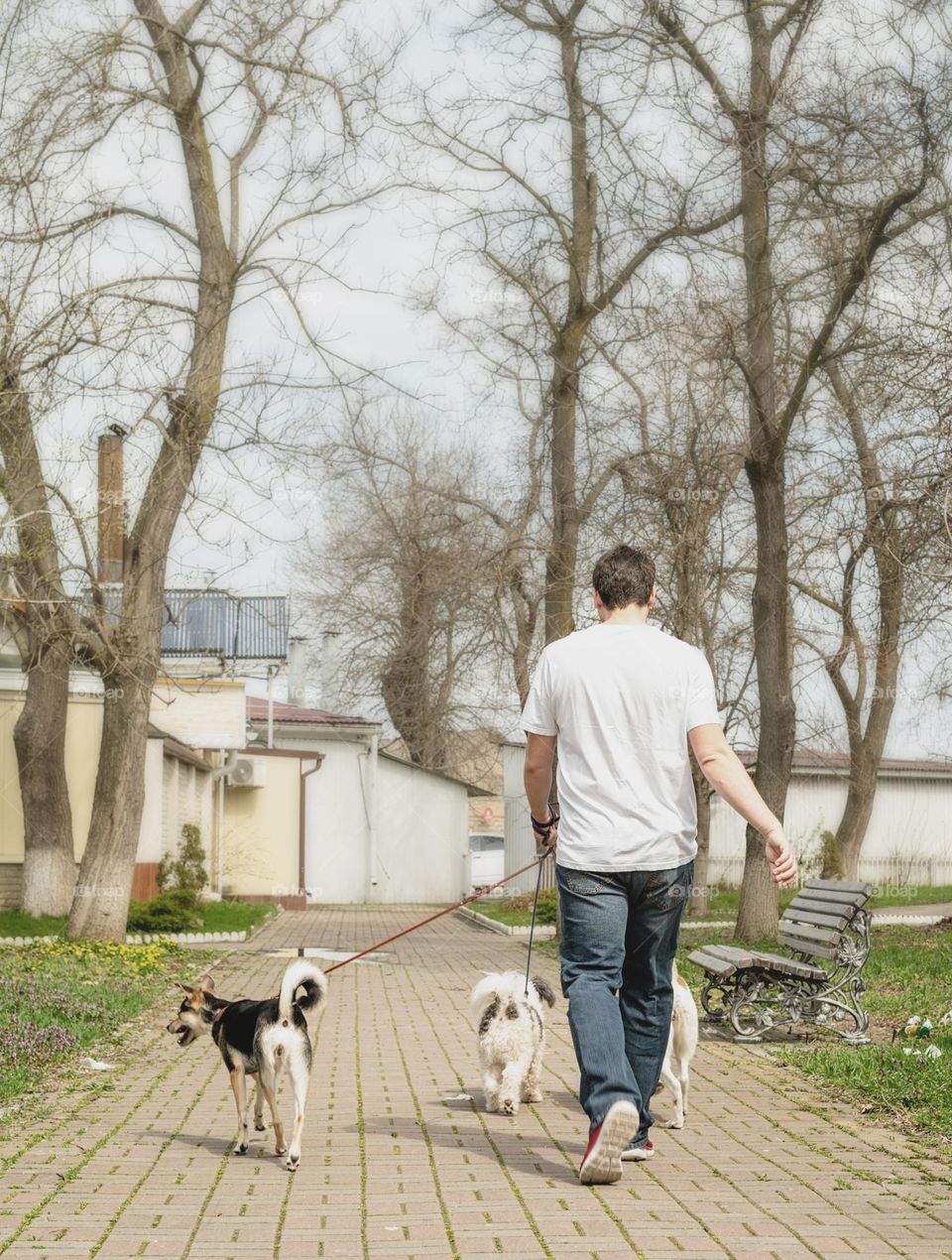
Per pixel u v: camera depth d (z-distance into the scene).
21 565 19.44
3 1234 5.10
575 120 22.98
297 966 6.67
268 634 40.00
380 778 44.19
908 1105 7.87
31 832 23.47
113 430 19.31
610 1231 5.07
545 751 6.00
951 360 16.25
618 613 6.11
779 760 22.47
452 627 39.22
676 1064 7.36
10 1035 9.91
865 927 11.33
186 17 19.89
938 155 17.89
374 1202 5.55
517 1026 7.75
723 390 20.80
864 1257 4.75
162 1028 12.11
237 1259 4.75
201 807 36.25
